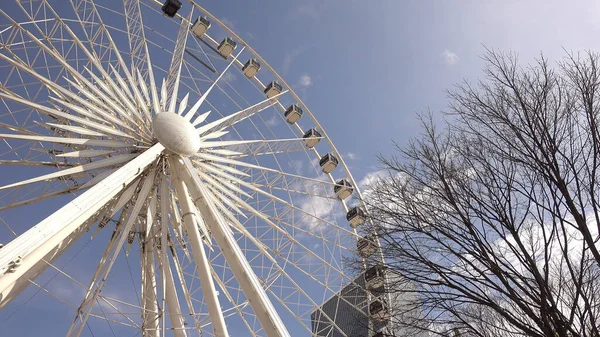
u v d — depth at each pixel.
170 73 32.94
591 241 9.42
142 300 26.95
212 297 22.86
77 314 21.78
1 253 16.47
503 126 11.53
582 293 10.09
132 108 27.53
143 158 25.05
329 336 25.48
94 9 31.00
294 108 39.75
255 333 26.33
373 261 12.19
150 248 28.16
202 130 29.09
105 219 26.48
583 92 10.84
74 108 25.94
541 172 10.33
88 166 24.62
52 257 22.56
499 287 10.18
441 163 12.22
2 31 27.28
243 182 29.33
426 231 11.70
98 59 30.34
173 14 36.69
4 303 20.28
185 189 26.44
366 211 13.02
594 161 10.06
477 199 11.32
